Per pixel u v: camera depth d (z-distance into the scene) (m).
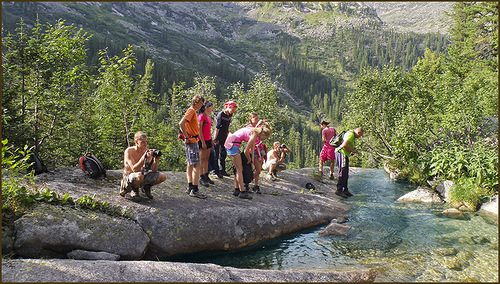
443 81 16.30
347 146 9.84
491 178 8.80
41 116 11.62
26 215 5.50
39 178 7.05
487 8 22.17
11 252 5.13
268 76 20.62
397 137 13.12
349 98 17.98
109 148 14.54
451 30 33.56
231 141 7.82
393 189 11.11
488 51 24.19
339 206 8.84
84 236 5.49
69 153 13.05
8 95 10.19
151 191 7.21
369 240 6.70
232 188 8.46
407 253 5.97
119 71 14.06
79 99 12.85
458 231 6.83
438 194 9.48
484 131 12.17
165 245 6.02
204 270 4.98
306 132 121.06
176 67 152.38
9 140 9.63
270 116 20.08
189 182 7.38
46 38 11.30
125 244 5.64
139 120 16.52
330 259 5.97
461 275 5.05
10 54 10.54
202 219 6.57
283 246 6.69
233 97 20.66
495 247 5.96
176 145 19.80
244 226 6.86
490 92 12.15
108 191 6.88
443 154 10.58
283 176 10.70
